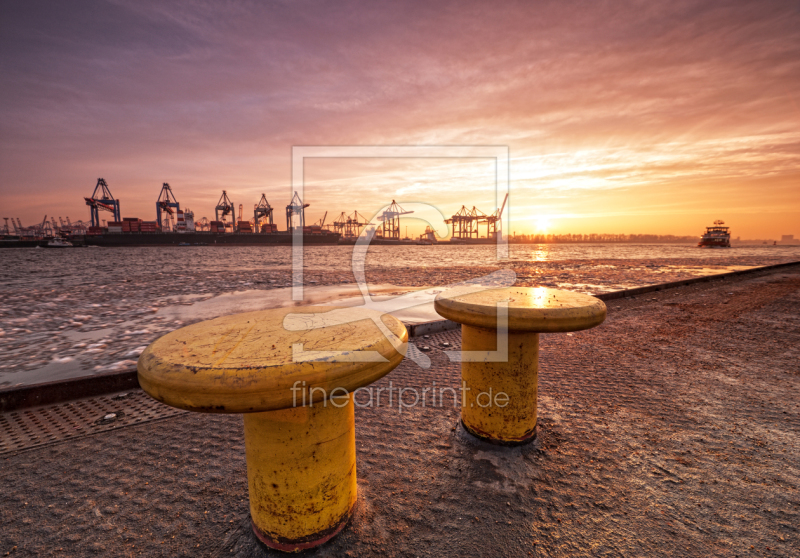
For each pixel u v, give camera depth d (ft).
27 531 5.30
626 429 7.90
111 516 5.59
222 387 3.64
